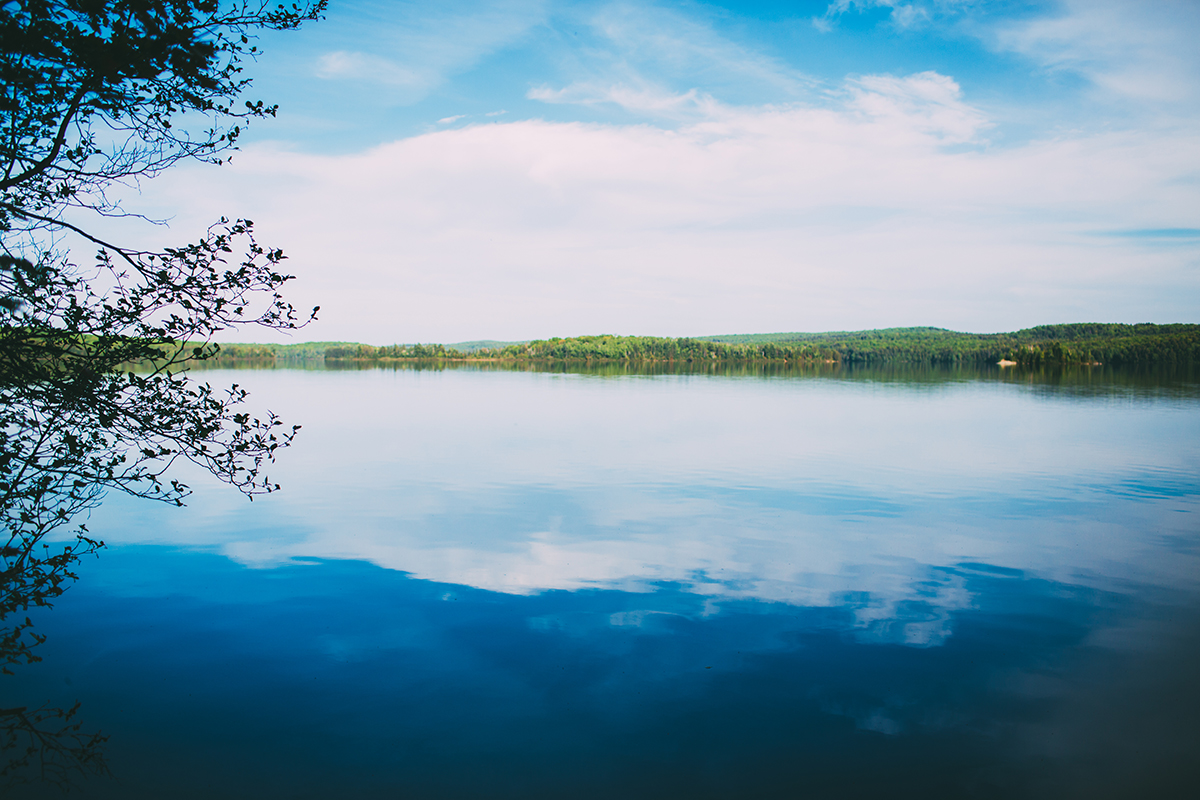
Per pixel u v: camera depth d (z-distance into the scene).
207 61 5.23
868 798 5.30
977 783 5.48
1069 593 9.53
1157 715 6.43
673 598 9.32
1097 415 34.03
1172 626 8.41
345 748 5.84
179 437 5.41
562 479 17.75
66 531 12.42
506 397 44.50
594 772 5.58
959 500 15.38
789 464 19.98
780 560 11.02
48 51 4.71
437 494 15.90
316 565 10.64
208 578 9.98
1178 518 13.78
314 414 33.47
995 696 6.75
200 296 5.19
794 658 7.54
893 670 7.29
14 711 6.29
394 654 7.58
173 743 5.86
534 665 7.35
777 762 5.73
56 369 5.01
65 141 5.10
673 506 14.78
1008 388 55.75
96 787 5.27
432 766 5.62
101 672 7.09
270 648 7.69
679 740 6.02
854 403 41.06
